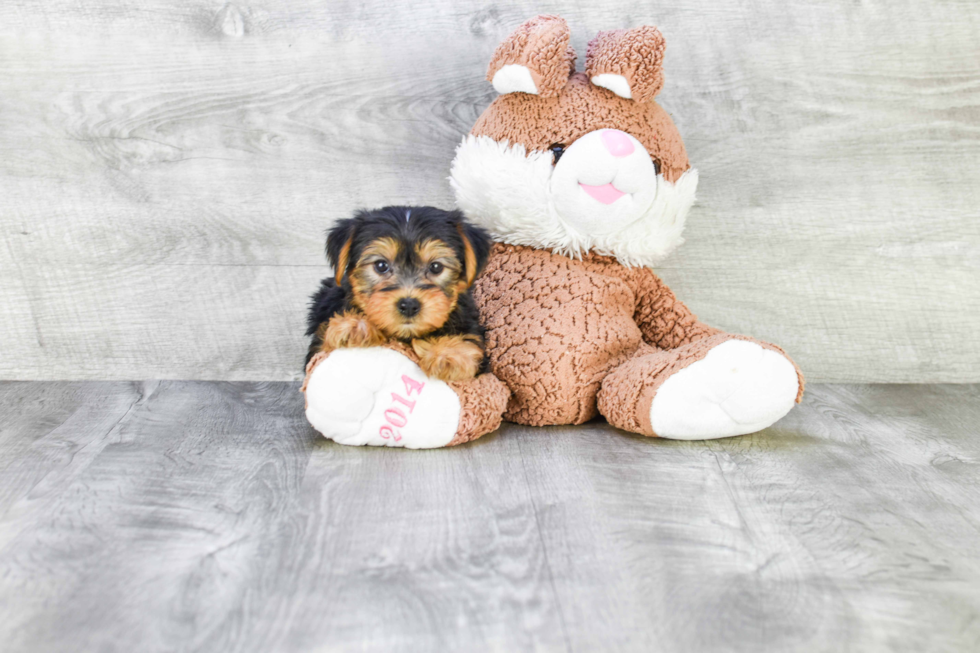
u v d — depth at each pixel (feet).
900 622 4.53
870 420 8.28
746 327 9.66
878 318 9.66
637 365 7.34
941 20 9.08
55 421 7.75
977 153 9.32
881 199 9.40
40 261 9.02
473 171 7.57
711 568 5.06
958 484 6.54
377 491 6.06
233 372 9.44
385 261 6.45
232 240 9.17
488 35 9.04
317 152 9.08
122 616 4.38
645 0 9.00
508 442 7.23
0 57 8.56
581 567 5.01
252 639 4.20
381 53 8.97
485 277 8.03
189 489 6.07
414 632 4.30
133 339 9.29
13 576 4.77
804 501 6.11
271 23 8.82
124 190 8.96
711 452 7.11
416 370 6.72
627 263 7.90
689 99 9.18
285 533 5.36
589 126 7.39
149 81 8.79
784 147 9.29
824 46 9.12
